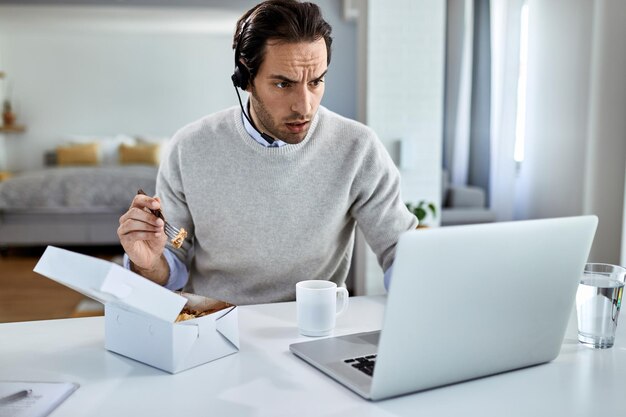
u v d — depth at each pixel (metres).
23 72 7.04
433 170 3.07
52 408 0.72
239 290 1.35
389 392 0.74
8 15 6.48
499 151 3.14
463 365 0.79
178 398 0.75
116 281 0.74
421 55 3.01
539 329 0.85
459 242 0.72
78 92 7.12
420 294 0.71
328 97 6.75
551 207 3.04
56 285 3.96
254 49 1.02
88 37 7.05
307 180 1.27
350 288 3.47
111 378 0.81
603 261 2.76
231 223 1.29
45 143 7.16
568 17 2.90
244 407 0.72
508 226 0.76
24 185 4.91
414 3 2.98
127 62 7.14
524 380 0.82
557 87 2.98
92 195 4.95
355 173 1.29
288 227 1.29
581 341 0.98
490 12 3.09
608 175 2.71
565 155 2.94
